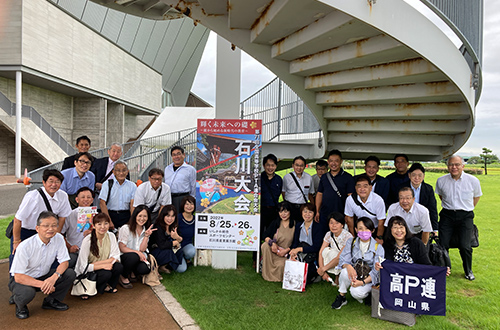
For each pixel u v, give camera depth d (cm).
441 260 365
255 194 423
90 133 1952
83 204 340
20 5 1297
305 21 375
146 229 386
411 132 586
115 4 641
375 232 386
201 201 426
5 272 400
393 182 452
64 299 335
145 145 1316
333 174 434
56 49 1507
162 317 301
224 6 421
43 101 1688
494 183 1978
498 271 448
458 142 586
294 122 802
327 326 289
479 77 445
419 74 392
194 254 432
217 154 426
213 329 277
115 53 2058
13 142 1489
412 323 294
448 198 412
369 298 334
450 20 361
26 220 322
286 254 398
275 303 334
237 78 445
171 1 447
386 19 320
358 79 444
